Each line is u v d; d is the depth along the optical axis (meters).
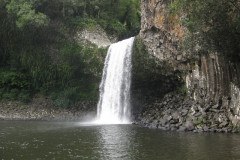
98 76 36.41
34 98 34.62
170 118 21.94
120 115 30.98
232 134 16.70
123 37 43.41
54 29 37.84
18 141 14.84
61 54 36.94
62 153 11.66
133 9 49.75
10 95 34.06
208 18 16.16
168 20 25.61
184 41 19.58
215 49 17.69
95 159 10.55
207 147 12.56
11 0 36.75
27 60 35.91
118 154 11.41
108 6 45.97
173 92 28.38
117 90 32.34
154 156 10.95
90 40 38.12
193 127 19.17
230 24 16.25
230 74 19.50
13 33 36.56
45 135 17.30
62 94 34.62
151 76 29.72
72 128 21.44
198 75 23.03
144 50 30.50
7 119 30.84
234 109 18.44
